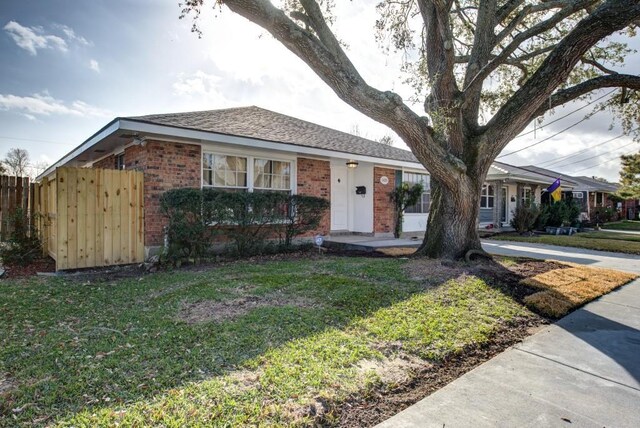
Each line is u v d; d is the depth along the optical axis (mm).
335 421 2402
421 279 6086
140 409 2387
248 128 9906
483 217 19359
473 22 10742
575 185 27047
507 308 4930
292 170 10766
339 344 3500
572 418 2516
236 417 2316
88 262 7332
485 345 3818
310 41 5906
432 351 3482
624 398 2807
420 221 15133
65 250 7105
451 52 7211
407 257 8500
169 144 8422
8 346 3434
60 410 2389
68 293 5430
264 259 8555
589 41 6238
